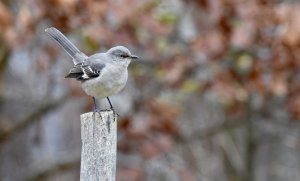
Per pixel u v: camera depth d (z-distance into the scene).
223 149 19.38
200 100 19.52
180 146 19.05
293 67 13.59
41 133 18.00
